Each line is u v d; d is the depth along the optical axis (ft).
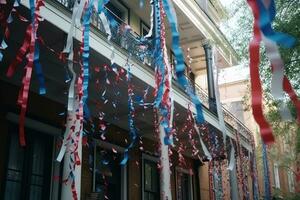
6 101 21.61
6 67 20.10
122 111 27.35
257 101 5.68
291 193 48.93
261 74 24.76
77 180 18.03
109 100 25.00
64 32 17.49
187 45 40.04
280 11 22.88
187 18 35.78
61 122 24.90
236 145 39.88
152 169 35.73
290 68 23.47
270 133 5.48
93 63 20.77
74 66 18.43
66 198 17.80
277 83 5.68
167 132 14.42
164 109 14.55
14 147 22.31
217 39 32.55
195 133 32.37
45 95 24.04
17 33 16.98
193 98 8.71
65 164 18.15
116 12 33.50
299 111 5.99
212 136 34.60
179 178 40.45
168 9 8.08
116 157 31.17
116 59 21.31
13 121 22.00
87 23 13.71
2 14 15.47
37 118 23.38
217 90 17.02
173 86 26.96
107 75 21.59
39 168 23.71
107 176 29.86
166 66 14.89
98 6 12.78
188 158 43.52
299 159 39.50
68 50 13.04
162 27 15.33
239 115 55.11
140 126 31.17
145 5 34.58
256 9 5.88
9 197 21.40
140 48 24.57
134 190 31.96
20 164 22.50
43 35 17.51
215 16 36.76
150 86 24.06
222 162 38.17
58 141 23.88
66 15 17.76
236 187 38.22
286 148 45.96
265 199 48.29
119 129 30.99
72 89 13.16
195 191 44.04
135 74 22.90
